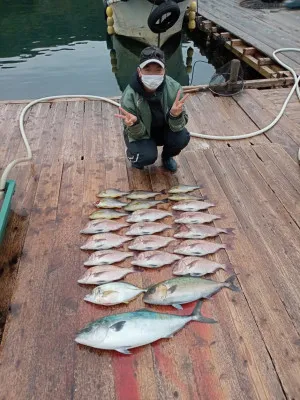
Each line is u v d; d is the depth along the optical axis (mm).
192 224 2572
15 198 2922
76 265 2281
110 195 2900
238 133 3975
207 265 2221
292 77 5379
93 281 2135
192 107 4609
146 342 1777
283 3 10445
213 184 3016
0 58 9477
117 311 1979
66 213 2736
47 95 7254
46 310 1986
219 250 2354
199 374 1665
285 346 1768
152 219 2650
